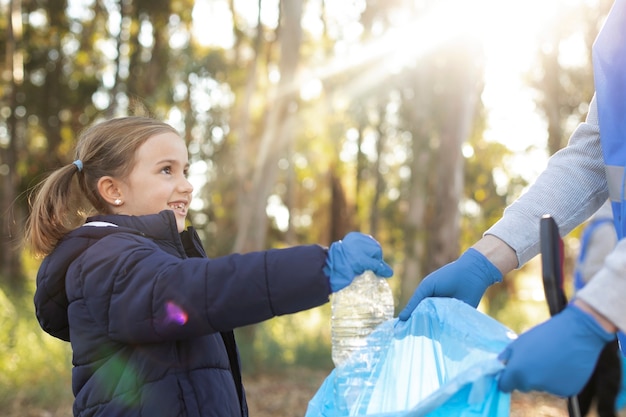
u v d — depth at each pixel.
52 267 2.22
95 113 22.48
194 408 2.12
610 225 3.04
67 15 22.25
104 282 2.06
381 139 24.12
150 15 20.55
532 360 1.62
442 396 1.73
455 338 2.01
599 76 2.20
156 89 19.69
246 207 13.73
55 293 2.25
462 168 14.24
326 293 1.89
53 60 22.44
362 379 2.10
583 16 21.02
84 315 2.11
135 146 2.41
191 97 19.52
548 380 1.61
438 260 14.07
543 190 2.35
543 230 1.78
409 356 2.13
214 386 2.20
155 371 2.10
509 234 2.29
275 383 10.56
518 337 1.73
